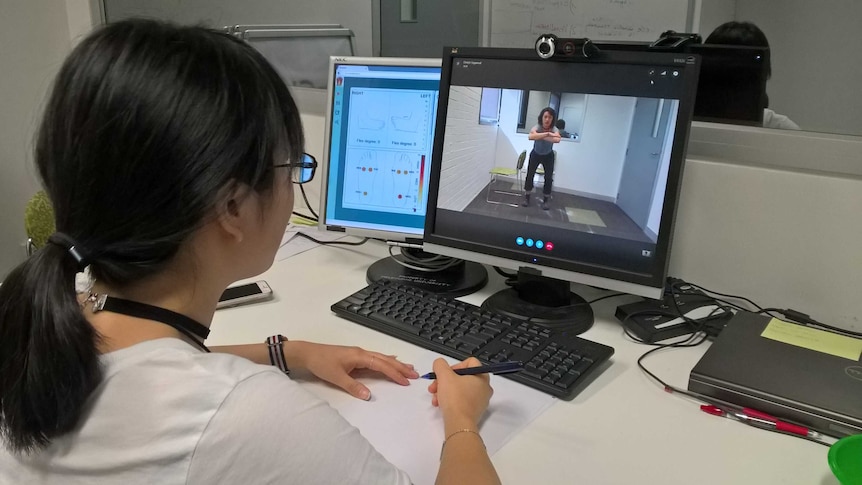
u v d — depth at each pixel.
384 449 0.86
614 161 1.13
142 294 0.66
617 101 1.12
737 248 1.25
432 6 1.98
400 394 0.98
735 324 1.14
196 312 0.69
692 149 1.34
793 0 1.30
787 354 1.04
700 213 1.28
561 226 1.20
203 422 0.58
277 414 0.59
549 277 1.22
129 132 0.57
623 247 1.14
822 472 0.83
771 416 0.93
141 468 0.58
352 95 1.41
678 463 0.84
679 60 1.06
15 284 0.61
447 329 1.14
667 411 0.96
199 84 0.59
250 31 2.24
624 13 1.66
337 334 1.17
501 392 0.99
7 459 0.64
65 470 0.61
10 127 2.48
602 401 0.98
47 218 1.46
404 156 1.38
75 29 2.53
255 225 0.69
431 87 1.35
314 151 1.87
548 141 1.19
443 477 0.74
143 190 0.58
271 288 1.36
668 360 1.10
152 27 0.62
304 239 1.65
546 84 1.18
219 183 0.60
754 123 1.31
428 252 1.42
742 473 0.82
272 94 0.65
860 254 1.13
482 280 1.38
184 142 0.57
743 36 1.35
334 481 0.60
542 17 1.80
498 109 1.23
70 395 0.58
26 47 2.46
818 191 1.14
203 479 0.58
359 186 1.43
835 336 1.09
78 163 0.58
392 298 1.25
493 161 1.25
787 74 1.32
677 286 1.30
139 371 0.61
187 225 0.61
